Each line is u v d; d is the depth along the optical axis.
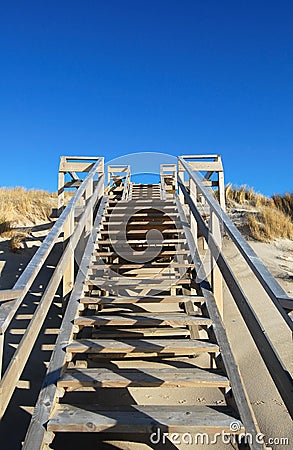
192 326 3.86
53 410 2.26
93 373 2.58
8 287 5.66
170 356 3.84
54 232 3.22
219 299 3.94
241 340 4.25
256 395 3.17
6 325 1.92
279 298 1.91
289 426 2.73
